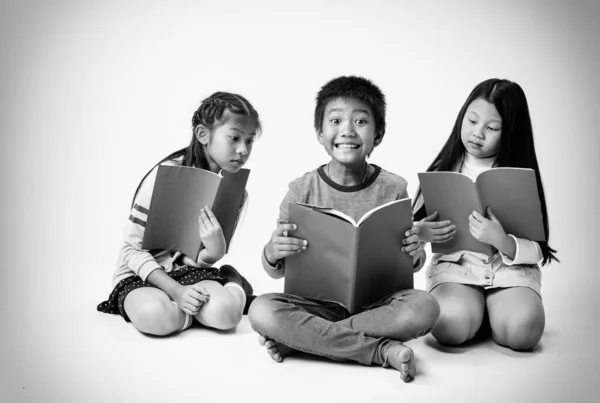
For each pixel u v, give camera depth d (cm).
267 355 201
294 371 189
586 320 233
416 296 190
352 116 204
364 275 190
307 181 214
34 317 233
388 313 188
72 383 183
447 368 190
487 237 202
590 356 200
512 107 213
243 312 241
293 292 198
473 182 201
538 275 214
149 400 173
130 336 216
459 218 210
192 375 187
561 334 219
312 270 194
